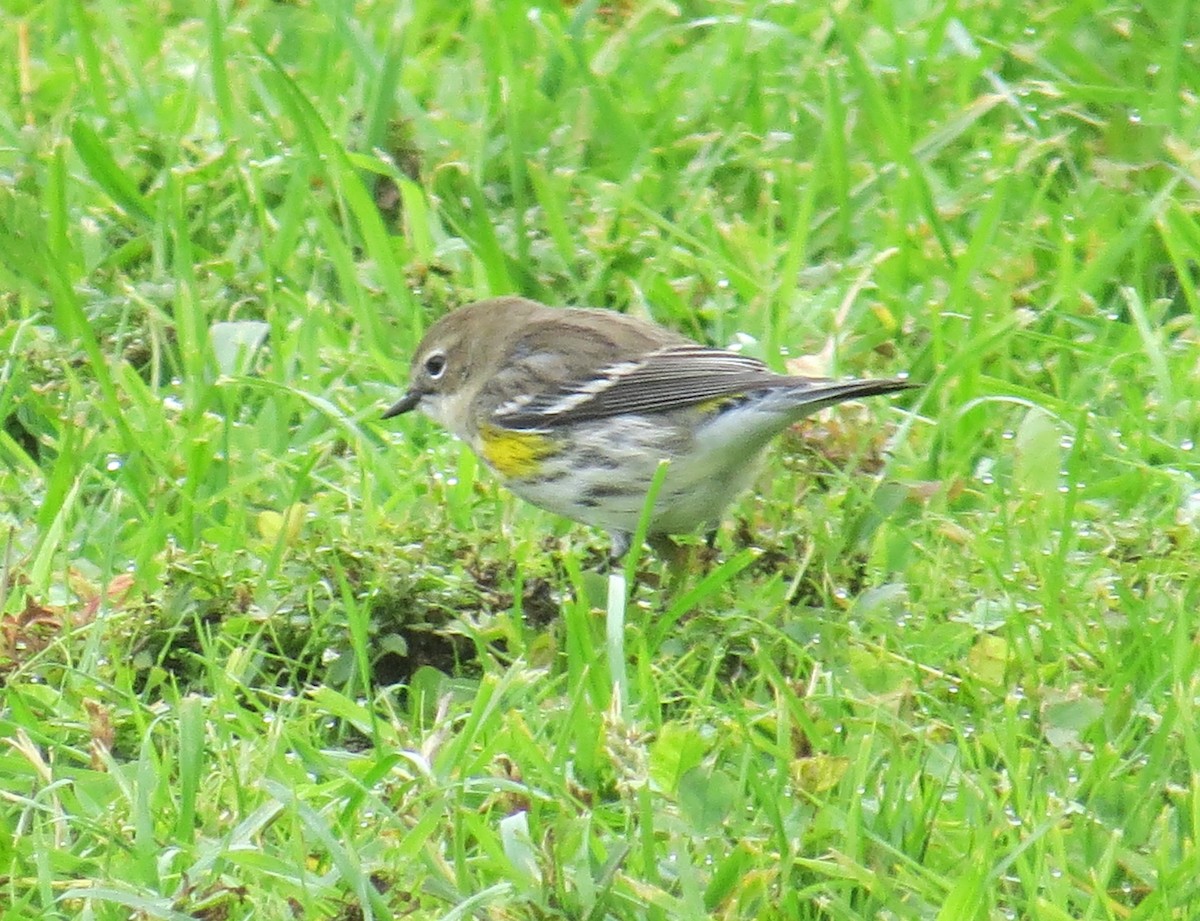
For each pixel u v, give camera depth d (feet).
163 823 27.27
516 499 37.42
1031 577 33.68
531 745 27.76
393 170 45.09
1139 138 45.88
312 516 35.35
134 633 31.94
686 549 35.50
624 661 28.91
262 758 28.04
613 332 36.17
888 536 34.78
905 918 25.17
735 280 42.50
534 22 50.96
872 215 45.21
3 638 31.32
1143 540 34.65
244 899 25.77
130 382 38.86
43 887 25.08
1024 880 25.31
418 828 26.12
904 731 28.78
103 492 37.01
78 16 48.55
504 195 46.37
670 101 48.85
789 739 28.43
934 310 40.47
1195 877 25.61
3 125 47.42
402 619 32.48
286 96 44.34
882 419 38.70
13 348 39.50
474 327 37.17
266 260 41.75
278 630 32.42
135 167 45.88
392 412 38.58
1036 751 28.22
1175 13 48.57
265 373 40.91
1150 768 27.73
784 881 25.45
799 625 32.37
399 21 51.31
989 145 47.60
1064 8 50.67
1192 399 39.17
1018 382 40.57
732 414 34.17
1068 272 42.01
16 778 28.73
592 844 26.27
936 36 49.03
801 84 49.24
